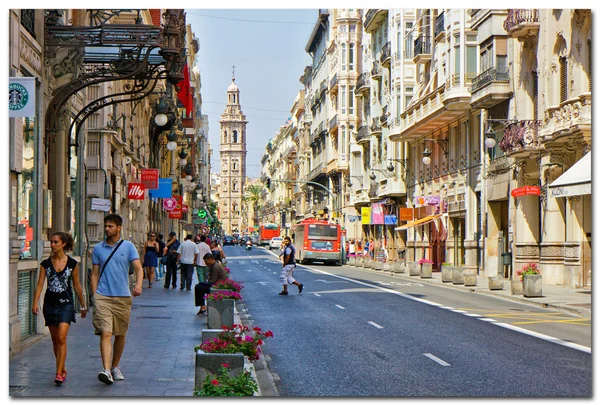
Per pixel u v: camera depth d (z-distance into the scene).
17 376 11.13
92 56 18.98
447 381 11.39
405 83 57.03
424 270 40.81
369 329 18.09
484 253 40.75
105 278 10.91
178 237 73.00
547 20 32.53
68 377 11.11
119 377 10.93
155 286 32.69
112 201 28.78
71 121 20.19
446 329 17.91
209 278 20.66
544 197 33.50
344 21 83.56
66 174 18.86
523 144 32.78
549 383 11.12
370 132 69.25
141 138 38.88
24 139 14.13
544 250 33.56
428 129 51.06
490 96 37.38
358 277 42.22
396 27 58.56
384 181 64.19
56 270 10.77
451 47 42.34
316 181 103.12
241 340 10.51
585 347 14.79
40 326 15.05
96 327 10.81
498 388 10.78
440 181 49.72
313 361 13.54
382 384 11.25
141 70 17.58
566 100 29.58
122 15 28.36
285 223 144.25
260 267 54.19
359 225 77.56
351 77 83.56
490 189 39.91
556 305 23.56
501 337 16.38
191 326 17.81
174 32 17.64
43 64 16.16
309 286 34.16
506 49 37.47
